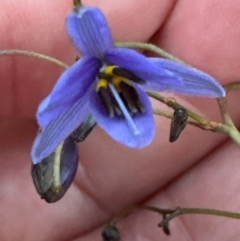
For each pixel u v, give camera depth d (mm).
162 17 62
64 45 57
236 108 67
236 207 70
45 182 46
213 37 61
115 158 69
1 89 60
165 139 68
